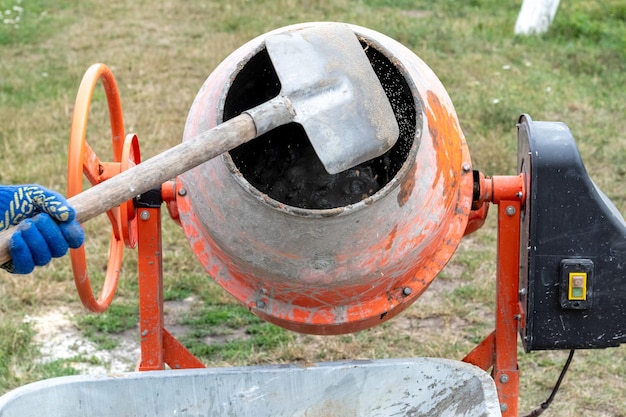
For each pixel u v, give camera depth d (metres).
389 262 2.57
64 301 4.68
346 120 2.35
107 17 10.83
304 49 2.40
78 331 4.43
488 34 9.55
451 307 4.57
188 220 2.84
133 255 5.04
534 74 8.26
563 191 2.70
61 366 4.07
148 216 2.96
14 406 2.37
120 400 2.54
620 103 7.49
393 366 2.58
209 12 10.90
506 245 2.92
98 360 4.14
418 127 2.48
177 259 5.04
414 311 4.55
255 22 10.26
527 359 4.16
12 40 9.69
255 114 2.27
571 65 8.55
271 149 3.04
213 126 2.63
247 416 2.60
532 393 3.90
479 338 4.32
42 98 7.81
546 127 2.78
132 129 7.09
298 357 4.16
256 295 2.73
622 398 3.86
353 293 2.64
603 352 4.21
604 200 2.79
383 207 2.49
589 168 6.19
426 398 2.56
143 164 2.18
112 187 2.15
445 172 2.68
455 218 2.79
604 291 2.74
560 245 2.72
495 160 6.24
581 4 10.50
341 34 2.46
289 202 2.94
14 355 4.15
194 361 3.10
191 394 2.57
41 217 2.05
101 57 9.15
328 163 2.33
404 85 2.70
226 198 2.54
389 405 2.59
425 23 9.98
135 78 8.52
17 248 2.02
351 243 2.51
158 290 3.02
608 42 9.20
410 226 2.57
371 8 10.82
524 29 9.61
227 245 2.60
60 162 6.37
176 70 8.77
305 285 2.60
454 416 2.46
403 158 2.76
